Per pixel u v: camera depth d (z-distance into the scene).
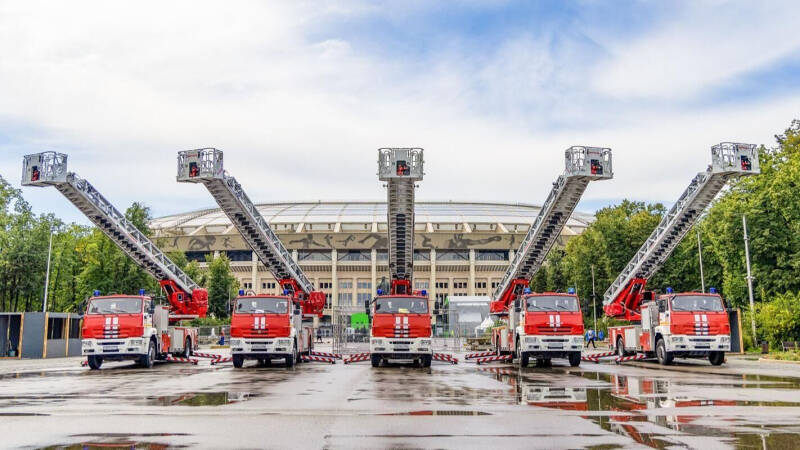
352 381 19.59
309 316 37.94
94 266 56.94
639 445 8.44
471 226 125.50
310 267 120.75
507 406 12.77
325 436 9.29
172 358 32.53
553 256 81.56
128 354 27.36
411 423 10.53
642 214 62.00
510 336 29.67
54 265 57.62
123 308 27.83
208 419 11.09
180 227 123.44
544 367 27.06
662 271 59.16
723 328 27.05
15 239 53.38
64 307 65.25
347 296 120.75
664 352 27.72
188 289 37.50
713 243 50.00
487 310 60.56
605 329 63.59
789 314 36.59
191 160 31.16
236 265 120.12
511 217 132.50
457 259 121.75
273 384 18.56
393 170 30.48
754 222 44.12
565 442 8.70
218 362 31.69
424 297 27.91
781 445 8.38
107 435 9.38
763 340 38.94
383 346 27.06
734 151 30.72
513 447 8.37
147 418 11.23
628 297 36.66
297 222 124.75
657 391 15.64
